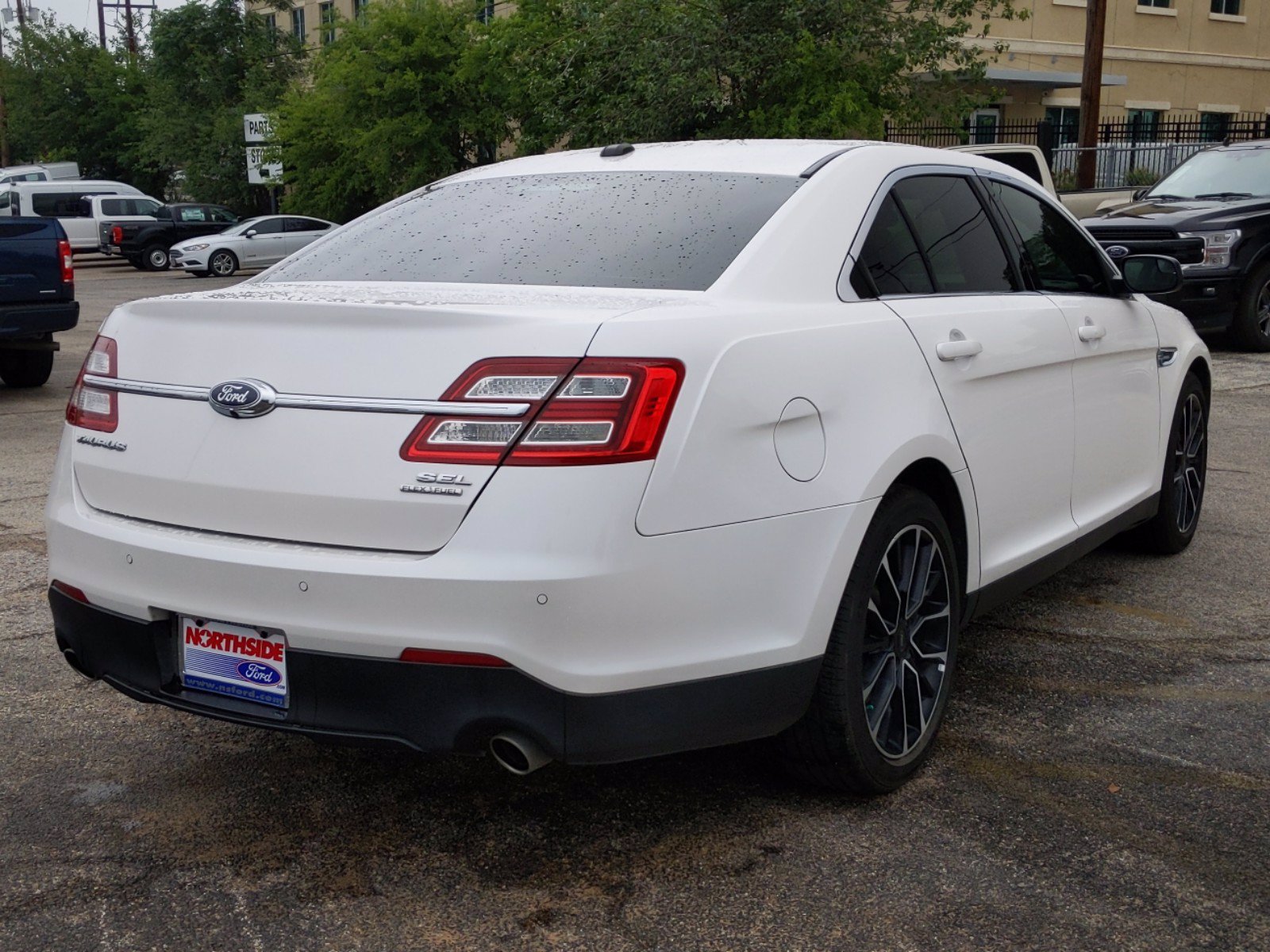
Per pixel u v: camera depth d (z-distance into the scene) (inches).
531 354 97.5
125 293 932.0
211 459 106.1
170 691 110.8
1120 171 893.8
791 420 108.6
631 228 125.1
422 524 97.8
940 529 128.1
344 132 1133.7
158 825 119.1
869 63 724.7
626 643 98.9
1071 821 118.3
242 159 1485.0
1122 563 204.5
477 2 1100.5
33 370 412.8
